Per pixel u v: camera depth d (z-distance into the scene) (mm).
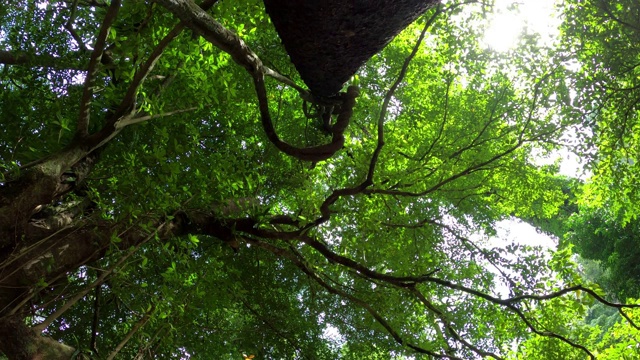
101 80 5801
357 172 6664
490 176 9477
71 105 6730
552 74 8500
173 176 5059
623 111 9766
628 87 9703
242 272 9117
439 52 9133
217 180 6109
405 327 7445
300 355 9008
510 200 10703
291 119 9617
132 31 5098
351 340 9336
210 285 6852
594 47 9531
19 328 3764
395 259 7289
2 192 4148
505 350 8547
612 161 10406
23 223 4195
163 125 6688
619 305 6203
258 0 6008
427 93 10203
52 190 4355
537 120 8617
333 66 3930
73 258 4617
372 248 7016
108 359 4570
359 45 3604
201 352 8391
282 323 9000
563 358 7387
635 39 9227
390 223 7133
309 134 9289
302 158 4785
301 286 9367
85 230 4855
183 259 5734
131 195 5176
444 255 8773
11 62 6711
